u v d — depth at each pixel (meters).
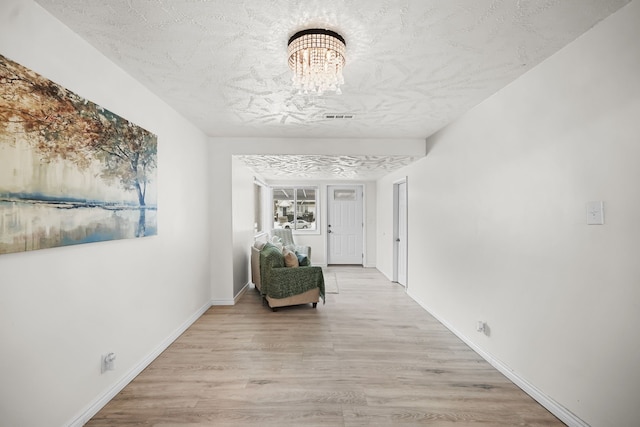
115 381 2.09
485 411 1.95
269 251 4.07
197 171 3.59
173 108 2.94
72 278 1.71
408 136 3.95
